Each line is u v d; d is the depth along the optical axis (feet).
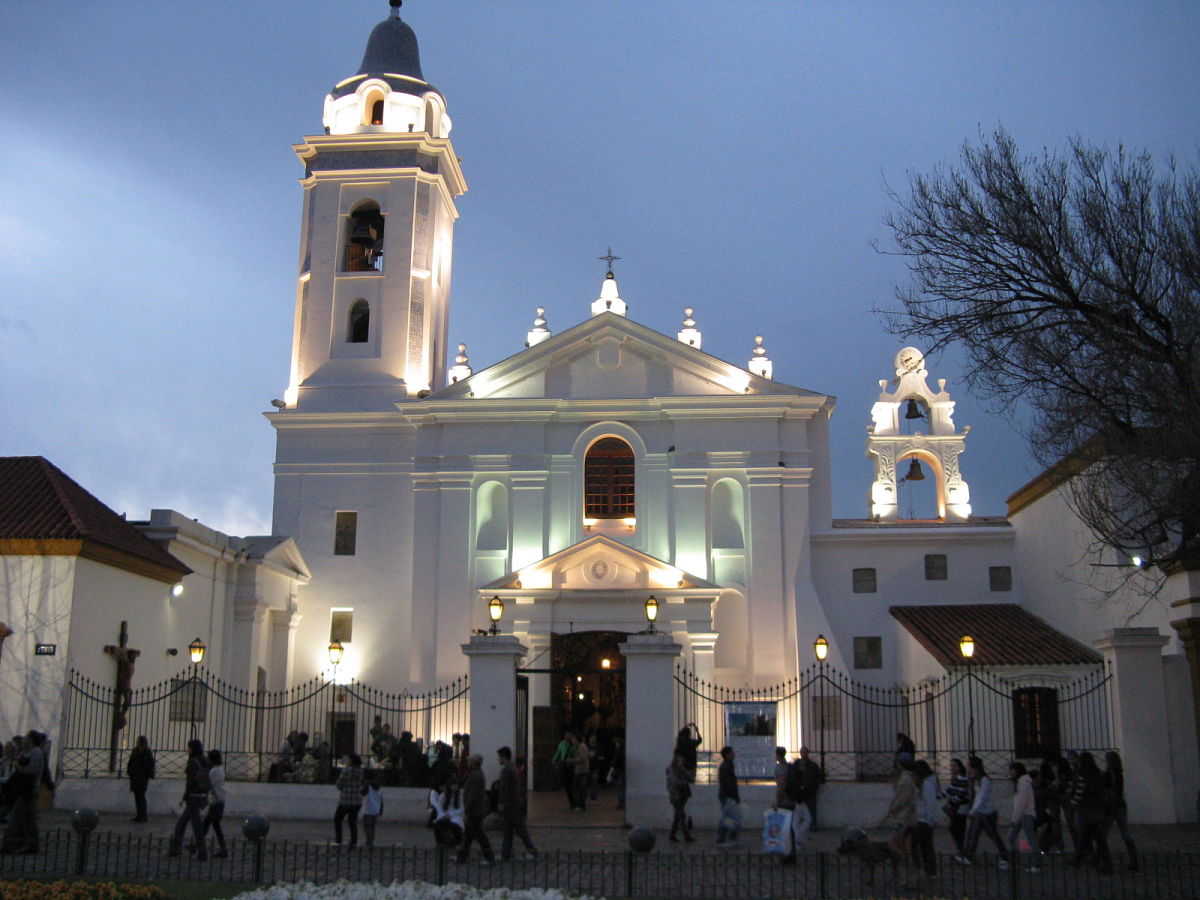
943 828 72.95
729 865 55.16
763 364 121.19
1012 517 114.21
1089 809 54.24
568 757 77.97
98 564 77.61
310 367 119.65
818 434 114.11
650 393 113.60
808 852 60.54
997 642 98.73
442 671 106.93
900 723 106.63
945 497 117.08
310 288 121.29
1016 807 54.54
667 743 69.82
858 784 71.97
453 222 135.23
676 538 109.19
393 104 125.49
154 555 84.53
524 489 111.24
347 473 116.16
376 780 60.70
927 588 111.75
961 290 62.23
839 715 102.53
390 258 121.39
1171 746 72.23
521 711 73.61
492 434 112.68
